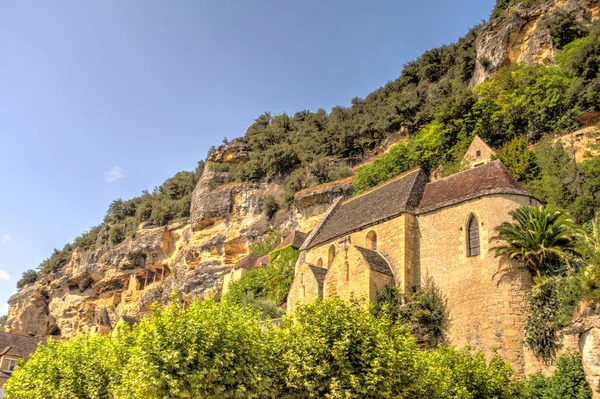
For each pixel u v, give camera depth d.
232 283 54.91
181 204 93.56
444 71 81.62
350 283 35.31
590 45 45.91
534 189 36.78
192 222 84.19
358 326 21.02
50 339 27.38
